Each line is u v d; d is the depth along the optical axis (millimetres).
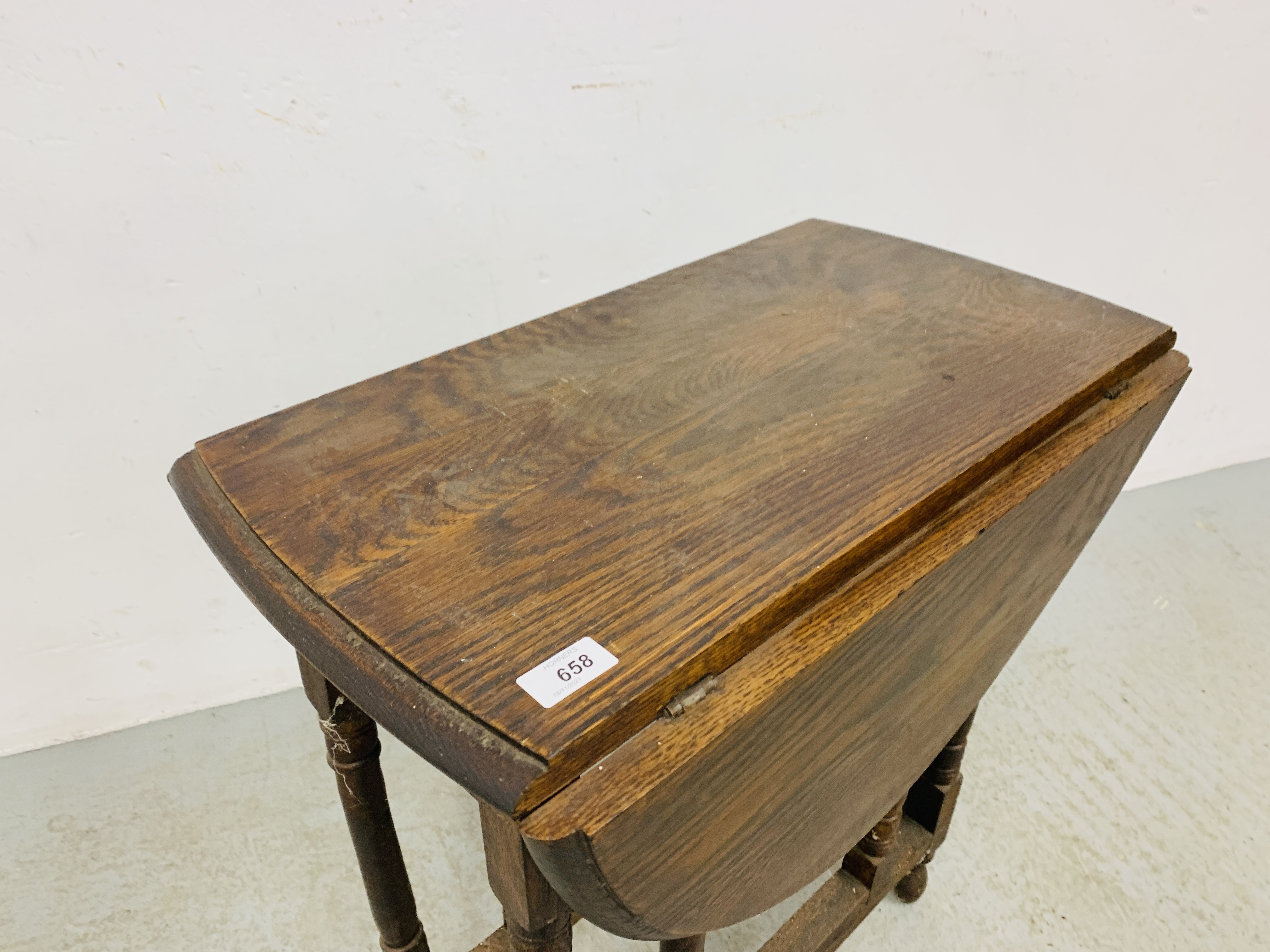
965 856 1363
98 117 1070
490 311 1417
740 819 611
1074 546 937
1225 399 2096
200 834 1404
